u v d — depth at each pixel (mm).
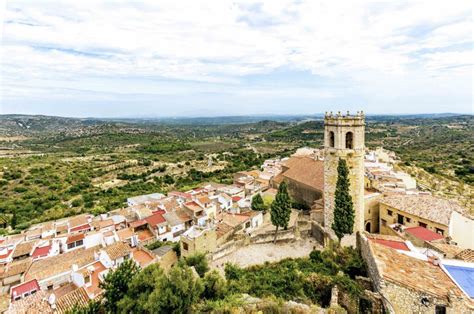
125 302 24688
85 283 40625
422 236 36156
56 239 62531
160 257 46938
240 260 37688
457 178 117000
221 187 102062
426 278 20141
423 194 55156
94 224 72875
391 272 20453
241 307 21516
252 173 116062
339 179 38250
